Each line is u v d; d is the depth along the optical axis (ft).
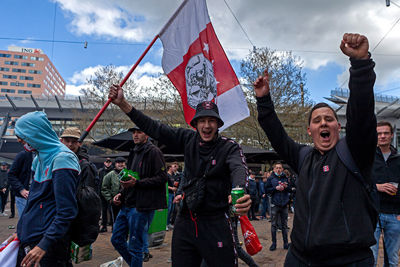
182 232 7.75
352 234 5.03
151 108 80.33
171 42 13.05
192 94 12.96
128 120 91.66
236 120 12.77
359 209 5.20
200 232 7.46
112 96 8.30
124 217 12.61
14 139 137.69
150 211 12.18
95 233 8.44
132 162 13.11
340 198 5.28
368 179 5.35
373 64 5.07
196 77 13.07
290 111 65.57
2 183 36.04
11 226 27.66
